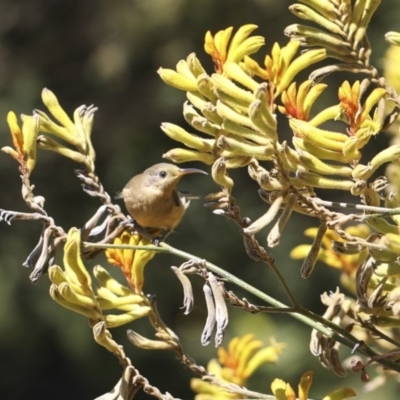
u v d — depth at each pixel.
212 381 5.27
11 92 20.72
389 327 4.98
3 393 18.61
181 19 19.25
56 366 18.98
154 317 5.29
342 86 4.48
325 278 16.30
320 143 4.26
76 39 21.42
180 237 17.86
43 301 18.75
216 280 4.55
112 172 19.55
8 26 21.95
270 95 4.58
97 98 20.52
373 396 12.59
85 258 5.38
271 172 4.53
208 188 18.03
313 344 4.77
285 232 16.64
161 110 19.83
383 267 4.27
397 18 16.38
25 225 19.44
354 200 15.48
